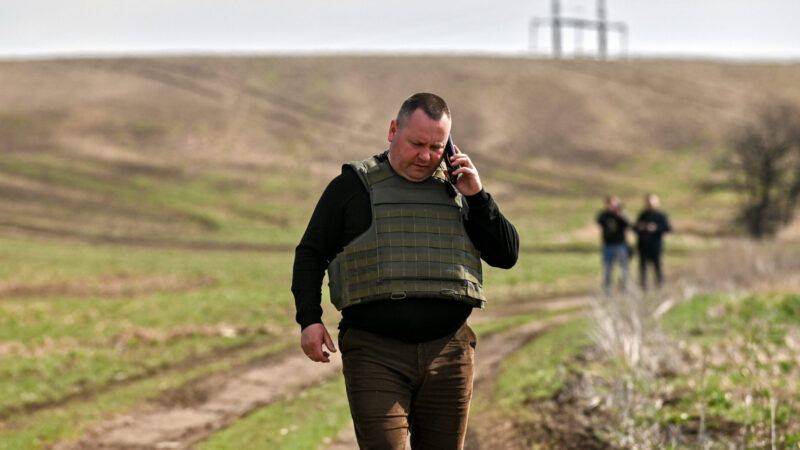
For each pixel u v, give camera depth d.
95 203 190.62
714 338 45.31
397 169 17.34
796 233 173.12
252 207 194.88
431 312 17.00
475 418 38.09
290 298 90.69
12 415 46.44
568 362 45.72
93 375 56.38
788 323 47.81
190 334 72.38
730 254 87.38
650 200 83.12
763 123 195.62
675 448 28.70
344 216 17.20
